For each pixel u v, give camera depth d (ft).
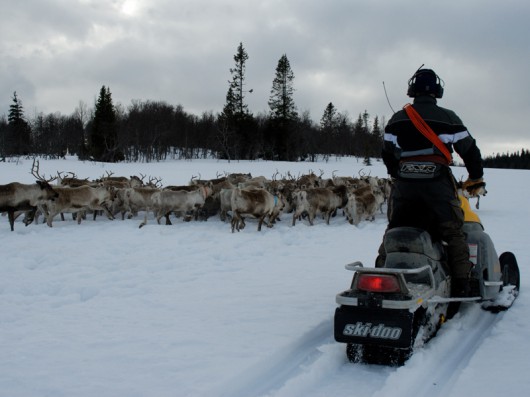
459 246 13.89
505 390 10.41
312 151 270.67
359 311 11.71
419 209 13.19
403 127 12.93
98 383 11.16
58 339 14.49
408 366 11.38
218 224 46.62
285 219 50.80
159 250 31.65
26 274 24.84
